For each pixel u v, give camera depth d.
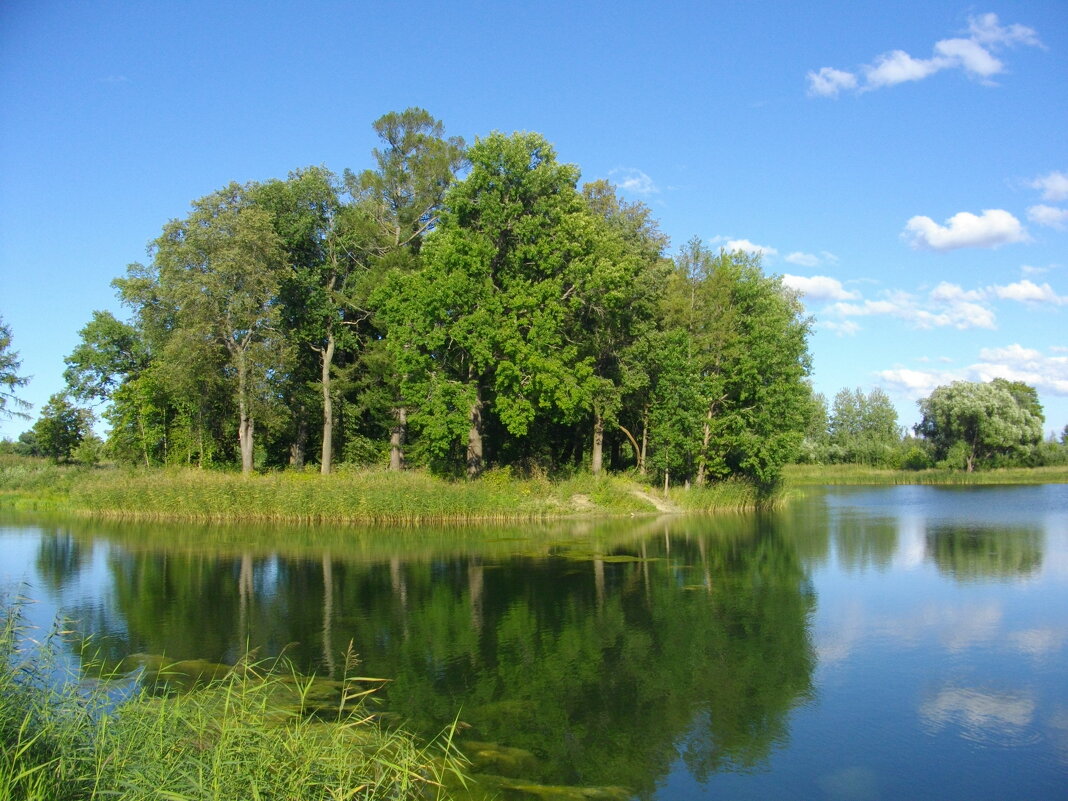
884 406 95.31
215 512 35.50
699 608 18.55
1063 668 13.98
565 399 37.47
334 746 8.09
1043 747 10.77
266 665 14.02
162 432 49.03
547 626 16.89
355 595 19.92
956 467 81.44
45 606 18.53
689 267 44.38
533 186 38.28
